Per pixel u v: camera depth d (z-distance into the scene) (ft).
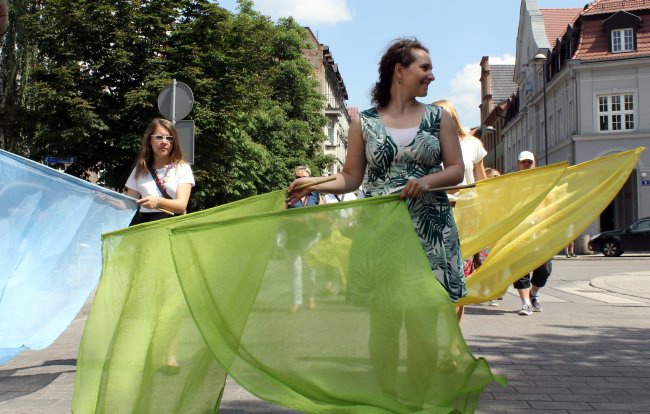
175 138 18.54
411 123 12.82
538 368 19.72
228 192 104.53
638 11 140.56
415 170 12.73
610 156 18.90
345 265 11.10
